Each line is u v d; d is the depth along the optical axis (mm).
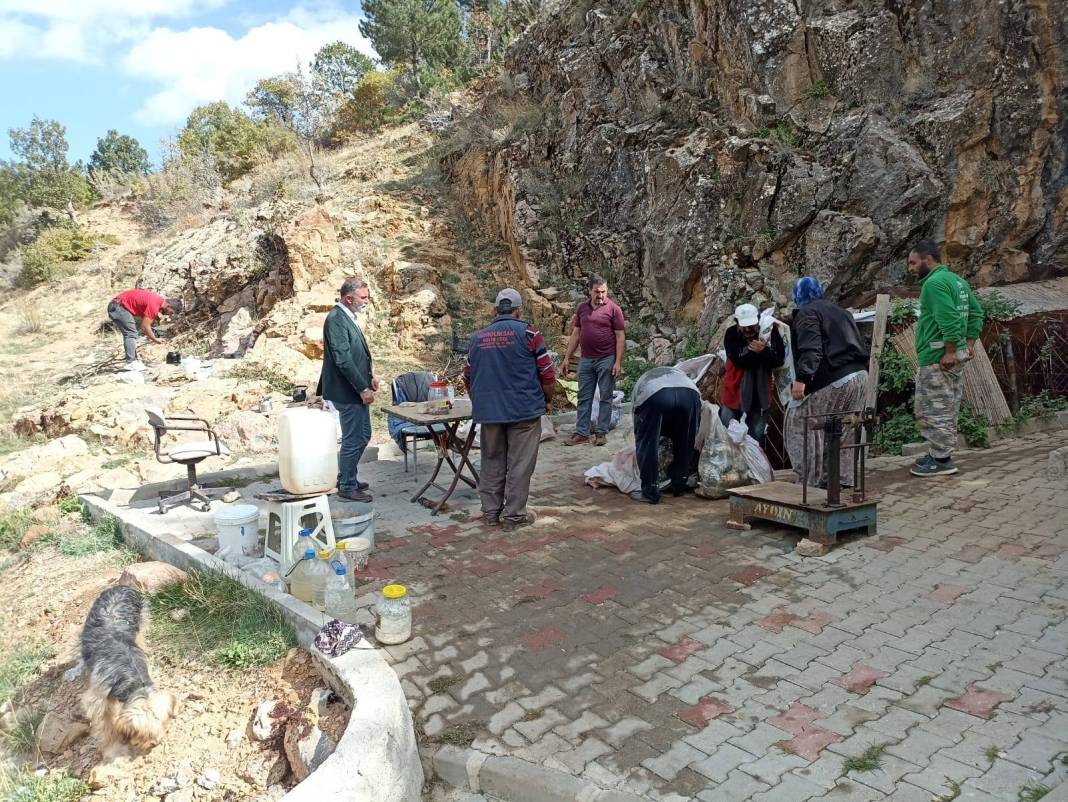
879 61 10812
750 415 6844
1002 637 3703
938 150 10211
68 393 10695
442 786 3111
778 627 3982
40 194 27891
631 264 12758
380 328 12859
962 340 6066
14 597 5180
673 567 4859
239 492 6820
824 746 2979
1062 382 8000
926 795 2654
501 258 15211
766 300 10539
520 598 4508
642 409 6117
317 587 4340
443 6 31453
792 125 11320
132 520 5852
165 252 16922
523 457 5707
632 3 14547
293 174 20859
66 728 3779
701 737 3104
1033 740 2904
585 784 2855
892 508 5641
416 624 4230
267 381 10578
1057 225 10266
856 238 10203
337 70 34938
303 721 3281
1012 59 9953
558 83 15820
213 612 4336
